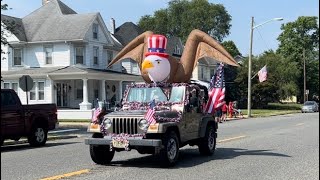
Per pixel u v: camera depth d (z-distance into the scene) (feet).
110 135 37.32
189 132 41.37
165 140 36.94
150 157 44.45
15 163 40.83
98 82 160.56
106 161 39.83
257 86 223.71
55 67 147.84
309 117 144.25
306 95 261.85
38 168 37.50
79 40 145.07
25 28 153.69
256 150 50.62
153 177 32.96
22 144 63.36
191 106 41.73
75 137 74.49
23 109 56.49
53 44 148.77
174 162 38.09
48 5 161.27
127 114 37.24
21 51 151.33
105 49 160.86
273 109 229.86
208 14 302.04
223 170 36.40
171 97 41.60
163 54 42.93
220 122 115.14
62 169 36.83
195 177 33.09
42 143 59.36
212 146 46.37
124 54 49.34
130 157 44.47
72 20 152.35
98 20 155.22
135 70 184.75
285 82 249.75
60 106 151.12
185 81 45.60
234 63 47.16
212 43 47.62
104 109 38.99
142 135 36.40
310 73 308.40
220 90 46.75
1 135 52.75
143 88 42.75
